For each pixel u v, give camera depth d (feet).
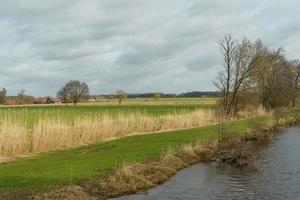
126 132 123.13
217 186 67.87
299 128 175.83
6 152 82.17
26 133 91.15
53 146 92.84
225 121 160.97
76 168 67.97
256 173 78.48
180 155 89.81
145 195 61.41
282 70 264.52
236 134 126.93
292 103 332.39
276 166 85.46
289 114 243.60
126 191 62.39
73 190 55.31
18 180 58.59
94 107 283.38
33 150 87.66
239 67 201.36
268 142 124.98
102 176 64.64
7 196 51.55
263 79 242.99
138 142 102.63
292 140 130.00
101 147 93.86
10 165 69.82
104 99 478.59
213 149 99.45
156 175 71.67
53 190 53.98
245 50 203.51
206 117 162.30
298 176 75.77
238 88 202.49
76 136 103.09
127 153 84.89
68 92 379.96
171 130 133.08
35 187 55.36
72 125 110.42
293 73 327.26
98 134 110.01
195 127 142.61
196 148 96.48
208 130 128.88
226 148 97.09
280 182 70.95
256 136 133.59
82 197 54.60
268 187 67.46
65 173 64.03
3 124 90.43
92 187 60.03
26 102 401.29
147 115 152.05
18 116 110.22
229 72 199.62
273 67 251.80
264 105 243.81
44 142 90.33
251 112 213.87
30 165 70.03
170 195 61.93
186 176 75.20
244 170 81.35
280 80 258.37
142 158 80.23
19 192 53.16
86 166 69.77
